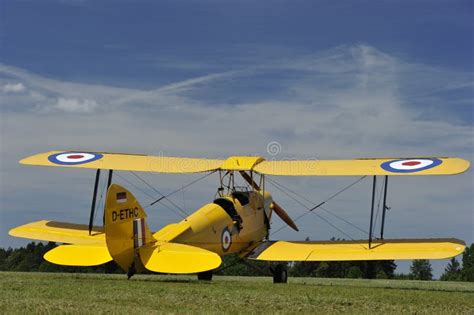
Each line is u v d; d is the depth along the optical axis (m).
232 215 17.80
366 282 21.17
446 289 16.94
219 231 16.92
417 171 16.72
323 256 17.12
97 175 18.83
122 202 14.23
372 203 17.09
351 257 16.84
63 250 14.58
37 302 10.12
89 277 16.33
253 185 19.42
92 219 17.84
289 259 17.39
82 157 19.84
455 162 17.03
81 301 10.49
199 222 16.25
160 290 12.35
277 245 18.25
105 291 11.95
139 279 16.69
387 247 17.02
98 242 16.23
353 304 11.40
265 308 10.52
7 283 13.09
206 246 16.38
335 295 12.66
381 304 11.52
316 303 11.34
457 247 16.55
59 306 9.77
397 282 21.73
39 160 19.86
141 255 14.55
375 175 17.05
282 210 20.94
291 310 10.40
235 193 18.64
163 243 15.02
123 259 14.31
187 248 14.80
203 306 10.46
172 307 10.20
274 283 17.30
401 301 12.06
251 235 18.62
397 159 17.81
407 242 17.22
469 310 11.20
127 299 10.95
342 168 17.61
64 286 12.68
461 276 44.62
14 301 10.21
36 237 17.58
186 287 13.16
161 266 14.06
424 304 11.74
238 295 11.98
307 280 22.88
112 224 13.96
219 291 12.55
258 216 19.11
